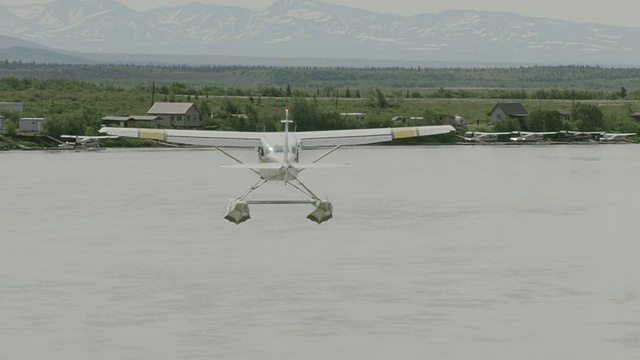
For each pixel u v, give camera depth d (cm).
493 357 6256
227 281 8381
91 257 9481
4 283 8319
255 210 13200
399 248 9981
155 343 6556
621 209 13312
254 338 6662
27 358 6262
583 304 7531
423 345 6500
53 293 7938
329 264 9119
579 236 10819
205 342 6581
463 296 7806
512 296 7794
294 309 7412
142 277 8550
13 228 11319
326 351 6381
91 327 6931
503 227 11481
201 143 10144
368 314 7256
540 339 6612
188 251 9812
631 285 8200
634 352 6331
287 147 9919
